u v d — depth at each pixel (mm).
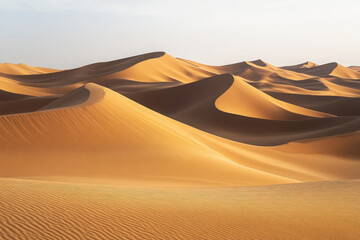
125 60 166375
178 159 23984
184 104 74562
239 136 58844
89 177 17953
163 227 8195
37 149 21500
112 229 7680
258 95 73812
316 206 11234
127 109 31406
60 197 9461
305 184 15672
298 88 133375
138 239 7379
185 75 146000
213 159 25906
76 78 134750
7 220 7379
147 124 29531
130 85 109688
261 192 13469
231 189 14234
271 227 8992
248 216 9727
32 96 85438
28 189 9977
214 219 9172
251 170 25031
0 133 21766
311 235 8680
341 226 9391
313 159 38219
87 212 8492
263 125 62344
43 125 23625
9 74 154125
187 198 11281
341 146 43625
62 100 49625
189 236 7879
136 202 9938
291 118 68500
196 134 37031
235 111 67500
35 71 185125
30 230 7059
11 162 19469
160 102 76188
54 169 19219
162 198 10867
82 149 22750
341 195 12930
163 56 153000
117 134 25766
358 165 36875
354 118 61719
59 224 7547
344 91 151125
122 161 21938
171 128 32594
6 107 71000
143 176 19406
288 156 38500
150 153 24125
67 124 24578
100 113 27359
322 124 61406
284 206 11094
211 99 70625
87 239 7023
